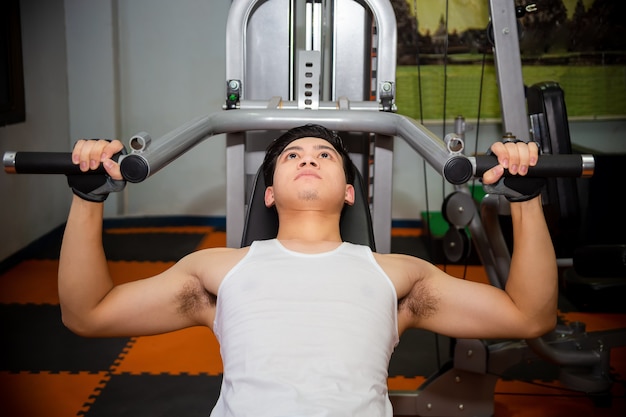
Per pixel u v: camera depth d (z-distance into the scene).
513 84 2.06
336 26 2.03
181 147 1.41
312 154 1.55
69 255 1.33
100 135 4.75
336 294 1.28
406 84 4.48
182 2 4.71
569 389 2.31
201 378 2.61
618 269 1.98
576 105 4.38
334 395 1.16
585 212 3.64
